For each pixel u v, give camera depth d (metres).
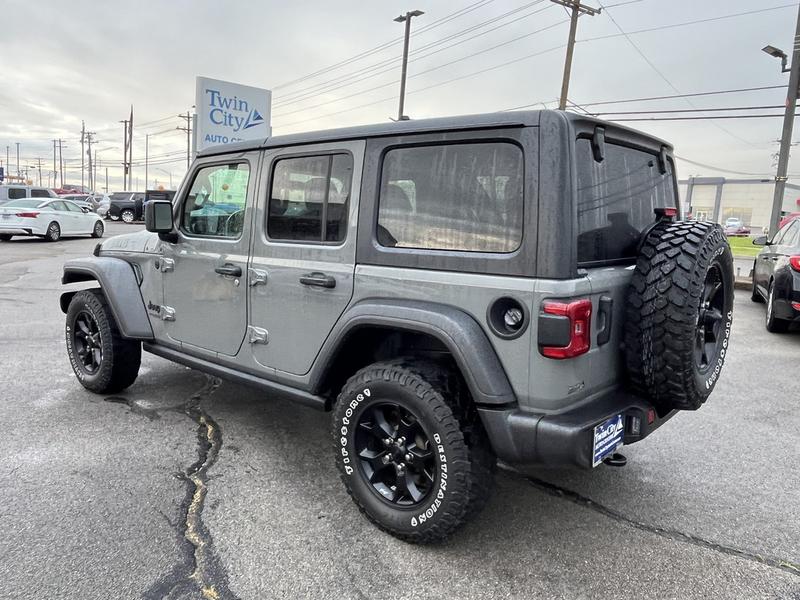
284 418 4.29
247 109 13.80
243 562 2.55
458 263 2.52
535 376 2.34
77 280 4.75
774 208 14.71
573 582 2.49
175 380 5.13
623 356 2.66
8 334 6.71
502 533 2.85
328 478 3.37
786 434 4.24
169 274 4.00
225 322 3.60
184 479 3.29
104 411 4.32
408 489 2.70
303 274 3.09
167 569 2.48
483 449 2.54
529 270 2.33
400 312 2.62
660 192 3.24
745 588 2.47
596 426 2.36
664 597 2.40
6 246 17.58
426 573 2.52
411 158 2.72
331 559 2.59
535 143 2.34
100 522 2.82
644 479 3.49
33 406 4.40
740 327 8.20
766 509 3.15
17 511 2.90
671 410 2.88
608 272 2.57
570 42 21.16
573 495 3.27
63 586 2.35
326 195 3.04
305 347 3.13
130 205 34.62
